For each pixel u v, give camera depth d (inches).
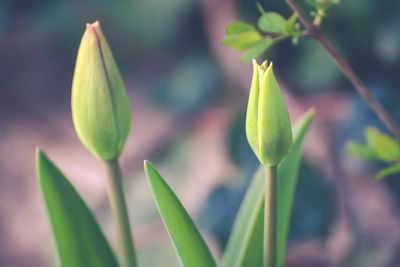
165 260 51.6
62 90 72.4
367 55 52.3
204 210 49.8
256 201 27.2
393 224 47.1
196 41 61.9
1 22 70.7
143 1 62.7
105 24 67.2
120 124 24.2
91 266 25.7
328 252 48.3
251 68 55.7
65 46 71.6
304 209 47.9
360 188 47.8
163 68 65.5
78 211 25.6
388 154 29.1
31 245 60.1
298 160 26.7
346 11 51.3
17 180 65.2
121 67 67.2
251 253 25.7
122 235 24.7
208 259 24.1
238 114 51.0
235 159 50.3
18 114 71.3
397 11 51.0
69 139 67.2
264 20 26.9
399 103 49.4
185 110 58.4
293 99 52.9
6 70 73.9
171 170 54.6
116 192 24.5
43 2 70.0
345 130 48.9
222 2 55.0
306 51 53.9
